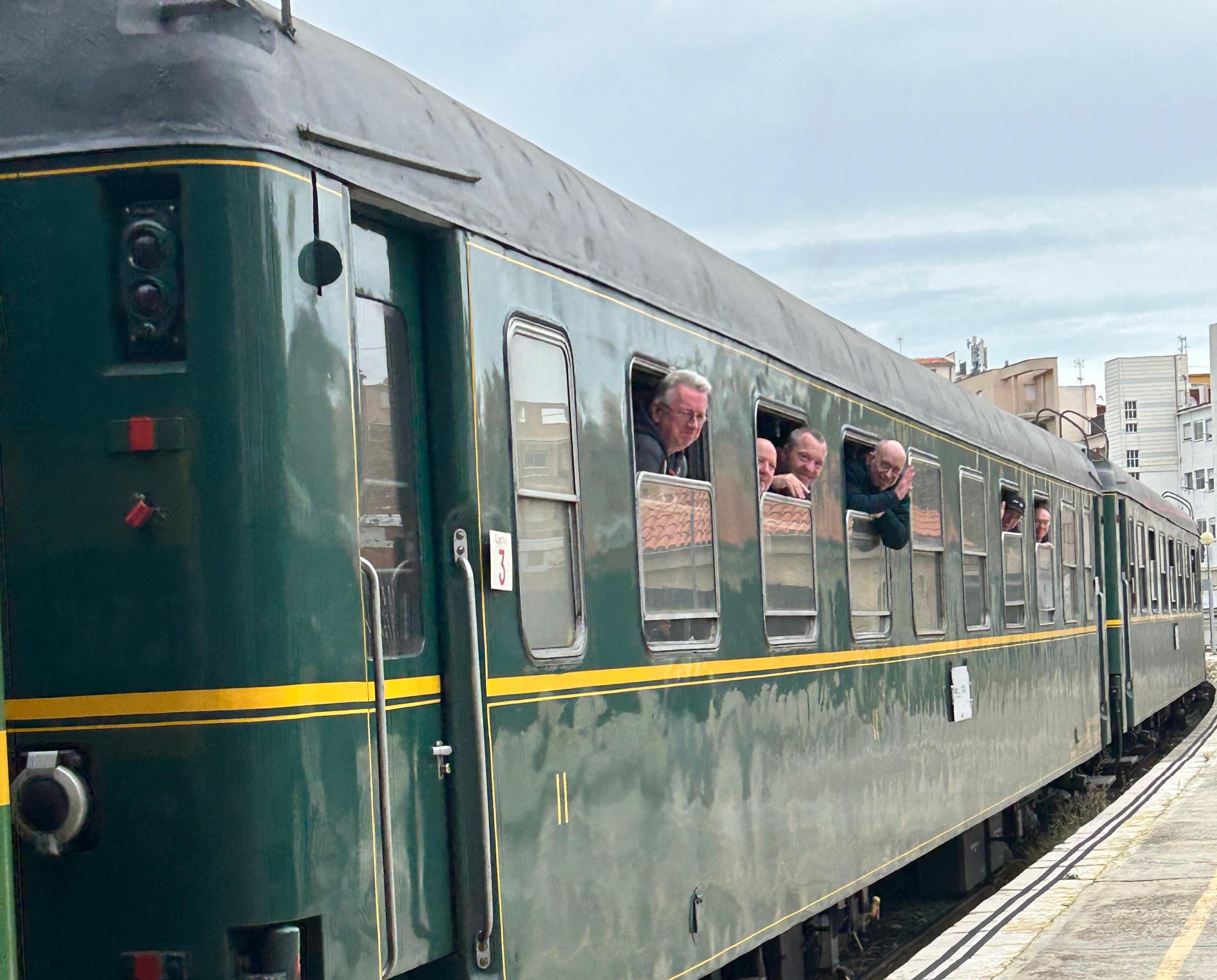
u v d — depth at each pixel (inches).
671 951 234.4
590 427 219.9
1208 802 567.5
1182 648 960.9
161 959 149.3
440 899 178.5
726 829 258.5
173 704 151.2
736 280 290.4
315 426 159.3
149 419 153.9
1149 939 335.3
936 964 324.2
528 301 204.5
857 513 346.0
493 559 188.2
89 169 157.2
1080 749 600.4
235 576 152.3
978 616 451.5
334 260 162.9
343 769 158.1
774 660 286.2
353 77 177.0
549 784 199.6
